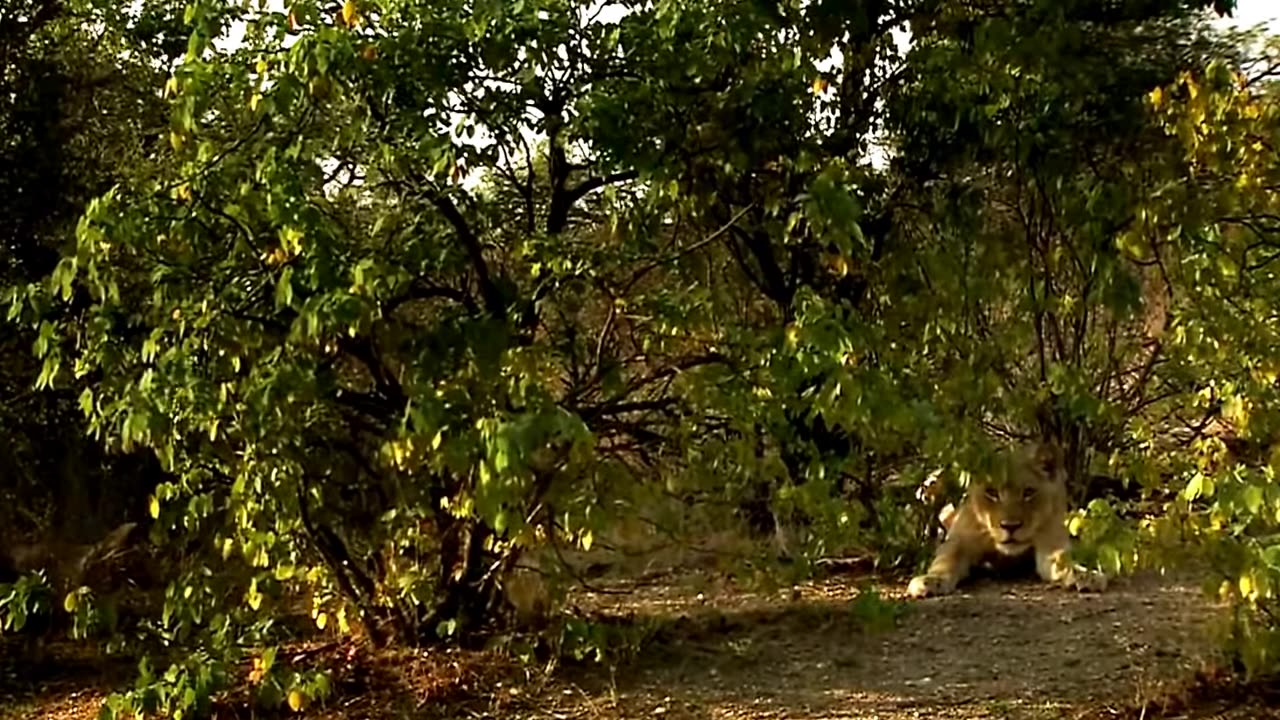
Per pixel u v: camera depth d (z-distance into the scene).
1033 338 10.63
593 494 7.94
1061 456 10.14
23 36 10.27
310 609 8.80
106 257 8.01
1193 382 9.44
